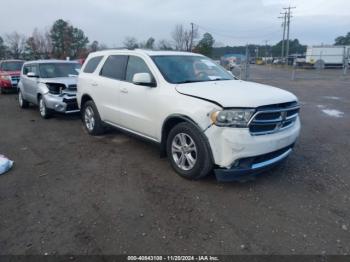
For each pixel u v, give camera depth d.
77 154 5.36
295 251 2.74
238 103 3.53
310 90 15.08
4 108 10.79
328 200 3.64
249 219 3.24
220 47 55.97
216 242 2.87
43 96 8.23
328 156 5.15
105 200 3.67
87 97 6.48
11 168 4.71
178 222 3.19
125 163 4.88
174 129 4.16
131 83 5.06
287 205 3.52
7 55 54.34
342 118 8.30
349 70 35.75
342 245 2.81
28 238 2.95
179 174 4.27
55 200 3.68
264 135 3.69
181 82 4.47
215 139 3.63
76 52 51.97
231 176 3.69
